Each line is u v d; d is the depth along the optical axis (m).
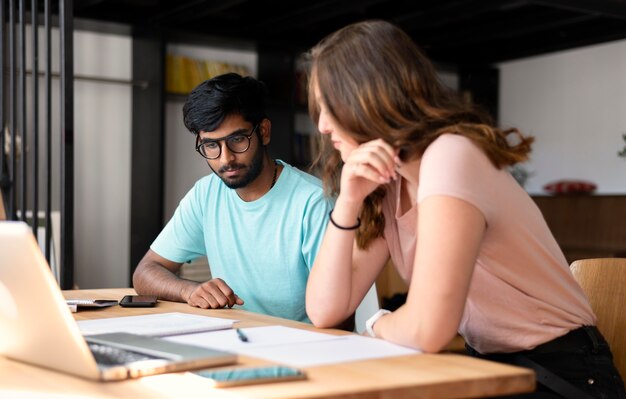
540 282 1.46
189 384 1.01
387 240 1.61
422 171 1.35
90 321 1.61
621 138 7.25
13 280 1.06
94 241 5.89
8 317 1.13
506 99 8.08
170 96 6.13
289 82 6.47
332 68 1.43
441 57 7.42
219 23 6.18
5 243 1.03
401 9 6.08
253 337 1.39
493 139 1.38
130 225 5.99
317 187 2.11
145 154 5.88
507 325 1.46
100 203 5.91
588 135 7.50
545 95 7.80
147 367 1.06
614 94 7.31
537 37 7.06
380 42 1.42
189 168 6.34
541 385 1.43
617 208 6.49
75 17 5.44
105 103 5.90
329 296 1.57
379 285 3.04
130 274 5.96
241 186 2.08
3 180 3.46
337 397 0.97
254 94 2.06
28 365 1.17
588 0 5.04
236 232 2.18
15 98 3.48
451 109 1.43
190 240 2.32
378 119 1.41
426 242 1.28
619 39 6.50
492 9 5.49
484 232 1.37
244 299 2.18
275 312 2.15
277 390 0.98
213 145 2.05
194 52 6.38
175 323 1.54
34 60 3.39
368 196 1.59
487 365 1.14
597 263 1.80
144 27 5.76
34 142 3.37
